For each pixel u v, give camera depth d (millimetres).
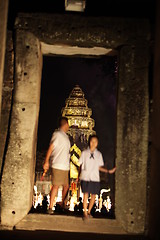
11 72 5824
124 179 5527
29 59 5699
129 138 5594
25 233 5156
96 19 5762
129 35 5730
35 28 5711
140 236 5344
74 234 5230
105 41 5734
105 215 6199
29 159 5543
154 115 5453
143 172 5531
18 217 5449
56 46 5977
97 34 5727
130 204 5477
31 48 5711
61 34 5707
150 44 5820
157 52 5422
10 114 5668
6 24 5566
